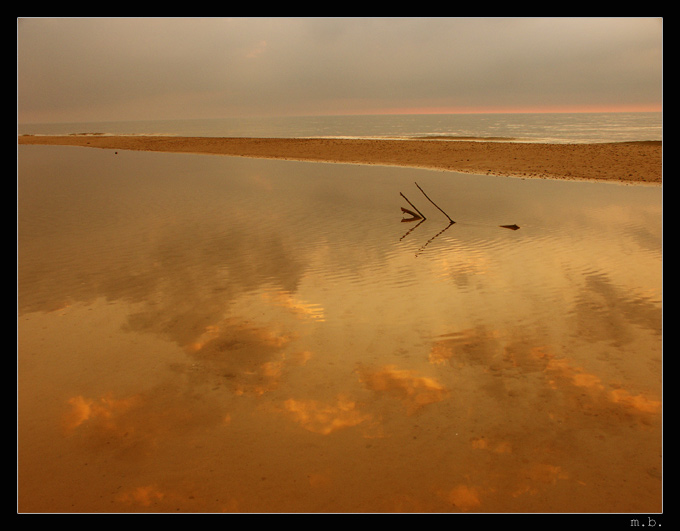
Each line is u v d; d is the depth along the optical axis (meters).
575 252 6.52
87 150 27.72
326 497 2.53
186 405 3.35
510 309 4.77
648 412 3.12
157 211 9.68
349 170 16.39
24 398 3.45
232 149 25.27
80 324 4.60
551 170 14.77
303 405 3.32
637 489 2.53
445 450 2.85
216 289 5.45
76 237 7.66
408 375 3.66
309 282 5.65
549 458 2.77
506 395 3.37
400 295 5.20
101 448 2.94
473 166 16.30
